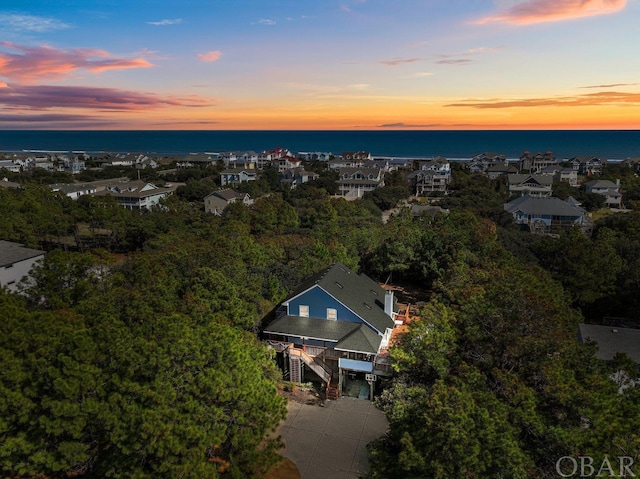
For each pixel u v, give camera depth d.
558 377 15.93
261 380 18.22
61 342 16.09
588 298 38.59
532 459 14.41
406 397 21.42
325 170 141.62
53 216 59.91
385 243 45.81
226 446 17.08
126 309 22.31
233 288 28.00
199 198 102.75
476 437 13.99
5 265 36.84
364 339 27.62
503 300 20.97
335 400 27.45
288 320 30.52
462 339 22.22
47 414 14.72
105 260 30.33
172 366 16.39
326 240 48.53
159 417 14.32
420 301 42.31
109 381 15.55
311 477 20.84
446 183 115.50
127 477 14.41
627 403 14.89
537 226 74.50
